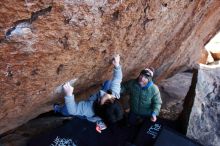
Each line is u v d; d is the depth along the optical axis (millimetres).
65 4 1946
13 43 1959
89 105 3568
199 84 4777
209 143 4508
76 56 2674
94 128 3789
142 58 4320
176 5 3219
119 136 3988
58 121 4160
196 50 6285
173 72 6344
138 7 2676
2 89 2373
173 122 4785
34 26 1938
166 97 5883
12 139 3680
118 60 3441
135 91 4125
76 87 3666
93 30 2467
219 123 4621
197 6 3746
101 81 4023
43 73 2539
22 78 2402
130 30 3008
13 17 1767
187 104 4891
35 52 2188
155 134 4180
